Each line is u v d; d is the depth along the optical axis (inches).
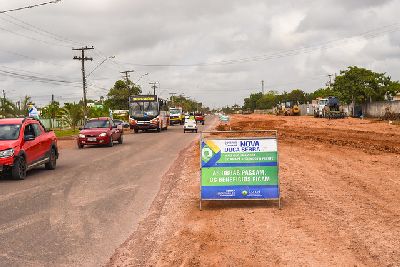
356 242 275.9
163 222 345.7
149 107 1814.7
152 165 698.2
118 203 418.9
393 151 775.1
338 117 2400.3
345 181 490.0
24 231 325.7
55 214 378.0
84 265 254.1
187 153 869.2
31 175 628.4
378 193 420.2
